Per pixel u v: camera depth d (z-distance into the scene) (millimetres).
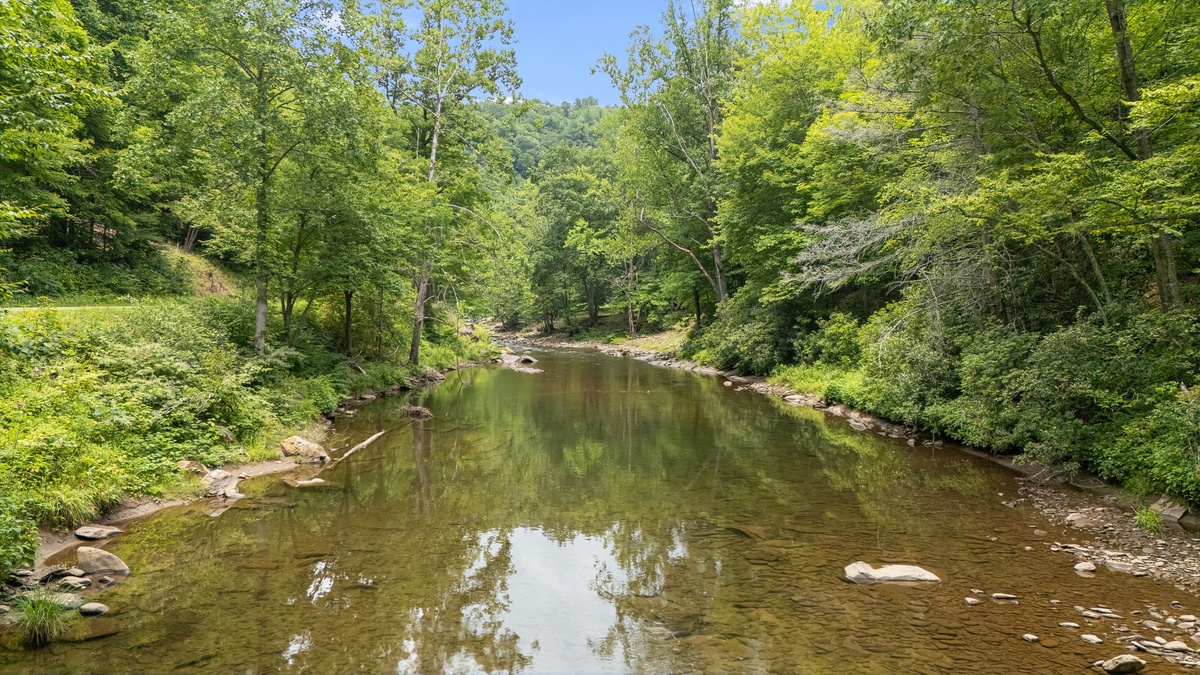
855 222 17016
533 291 56938
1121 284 11961
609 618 5789
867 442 14352
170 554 7270
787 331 25266
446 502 9797
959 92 12016
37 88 6645
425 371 26938
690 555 7465
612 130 38750
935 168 14828
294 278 16578
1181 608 5824
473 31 25406
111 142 21328
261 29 13648
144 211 25609
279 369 15398
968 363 12453
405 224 20531
